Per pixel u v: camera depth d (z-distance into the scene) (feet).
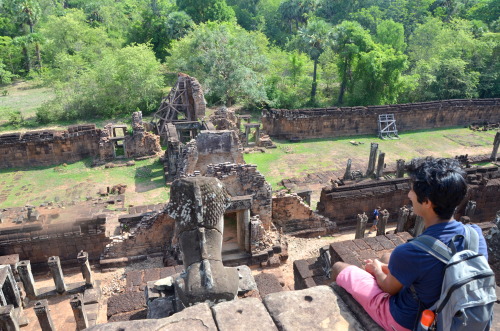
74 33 211.61
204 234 24.20
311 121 132.16
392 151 124.57
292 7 254.06
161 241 64.95
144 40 231.09
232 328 12.16
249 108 162.91
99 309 54.08
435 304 10.28
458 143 132.26
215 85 156.35
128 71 152.15
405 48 223.30
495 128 147.33
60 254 62.90
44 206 84.94
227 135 77.87
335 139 134.21
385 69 158.10
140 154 113.19
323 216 74.74
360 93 168.04
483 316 9.52
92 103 150.30
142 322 12.34
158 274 41.83
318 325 12.30
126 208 84.69
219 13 248.11
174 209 25.17
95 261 64.34
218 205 25.40
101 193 91.15
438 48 196.13
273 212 70.69
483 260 9.82
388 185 76.07
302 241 71.15
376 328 11.98
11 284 50.26
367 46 161.48
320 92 180.55
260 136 127.75
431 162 10.89
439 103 144.25
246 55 163.32
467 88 164.76
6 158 107.04
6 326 41.01
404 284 10.57
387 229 75.56
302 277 45.27
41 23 248.93
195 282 22.27
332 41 160.66
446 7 255.09
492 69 175.42
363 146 127.85
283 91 172.96
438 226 10.61
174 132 102.01
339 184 84.58
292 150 122.11
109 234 73.20
